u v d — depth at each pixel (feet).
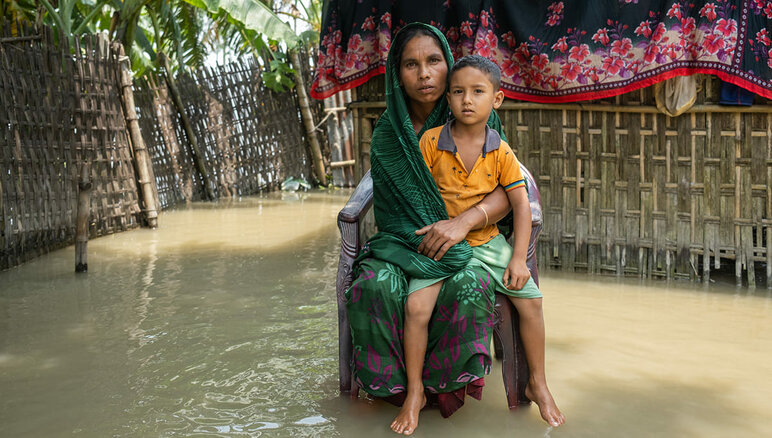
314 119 36.17
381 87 15.99
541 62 14.42
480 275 7.34
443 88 8.23
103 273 15.58
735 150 13.65
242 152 32.81
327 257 17.34
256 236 20.83
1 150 16.17
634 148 14.46
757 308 12.06
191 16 32.42
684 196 14.16
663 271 14.51
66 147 19.22
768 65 12.80
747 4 12.76
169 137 29.12
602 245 14.94
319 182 35.96
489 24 14.58
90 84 20.49
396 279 7.38
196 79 30.83
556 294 13.12
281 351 9.91
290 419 7.55
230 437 7.10
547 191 15.31
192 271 15.72
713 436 7.08
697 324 11.08
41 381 8.82
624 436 7.07
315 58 35.76
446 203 7.82
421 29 8.18
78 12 29.30
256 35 33.01
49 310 12.36
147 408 7.90
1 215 15.96
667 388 8.39
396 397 7.61
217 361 9.51
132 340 10.53
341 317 8.16
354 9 15.38
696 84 13.62
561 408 7.80
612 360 9.39
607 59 13.89
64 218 19.03
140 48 28.32
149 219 22.71
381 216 8.04
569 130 14.93
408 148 7.84
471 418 7.56
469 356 7.13
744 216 13.70
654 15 13.46
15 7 21.48
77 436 7.18
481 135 7.75
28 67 17.67
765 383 8.54
